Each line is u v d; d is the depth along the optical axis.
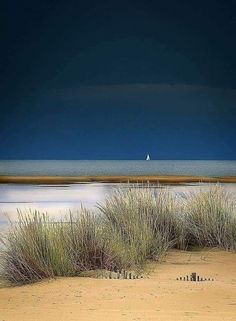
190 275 11.78
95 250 12.55
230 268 12.75
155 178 67.50
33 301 8.97
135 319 7.54
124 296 9.13
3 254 12.22
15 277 11.55
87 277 11.47
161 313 7.91
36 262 11.61
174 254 14.69
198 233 16.03
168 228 16.09
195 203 17.23
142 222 15.66
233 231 16.06
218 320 7.47
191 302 8.63
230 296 9.09
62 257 11.94
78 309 8.27
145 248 13.98
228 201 17.91
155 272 12.27
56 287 10.19
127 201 16.53
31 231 12.28
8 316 7.93
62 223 13.67
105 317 7.71
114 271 12.45
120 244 13.52
